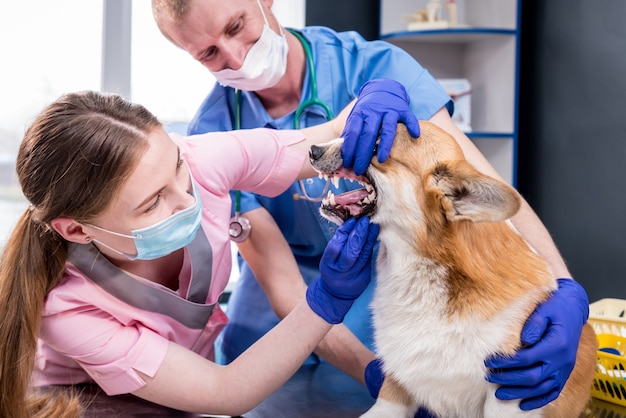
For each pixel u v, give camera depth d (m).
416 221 1.21
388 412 1.28
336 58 1.81
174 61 2.99
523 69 3.09
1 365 1.20
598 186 2.63
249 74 1.67
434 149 1.24
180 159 1.31
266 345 1.28
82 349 1.27
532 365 1.14
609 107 2.55
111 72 2.95
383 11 3.10
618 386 1.41
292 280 1.68
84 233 1.27
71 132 1.18
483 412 1.21
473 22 3.18
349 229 1.26
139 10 2.96
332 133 1.60
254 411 1.38
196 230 1.33
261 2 1.67
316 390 1.54
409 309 1.22
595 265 2.66
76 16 2.99
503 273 1.17
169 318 1.38
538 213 3.01
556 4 2.84
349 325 1.82
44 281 1.26
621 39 2.48
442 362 1.17
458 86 3.09
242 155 1.50
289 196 1.79
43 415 1.23
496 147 3.04
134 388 1.28
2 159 2.99
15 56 2.98
